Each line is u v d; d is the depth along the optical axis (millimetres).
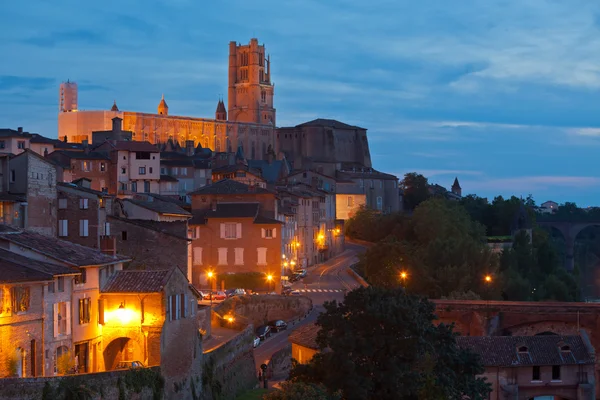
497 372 110562
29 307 73938
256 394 96125
